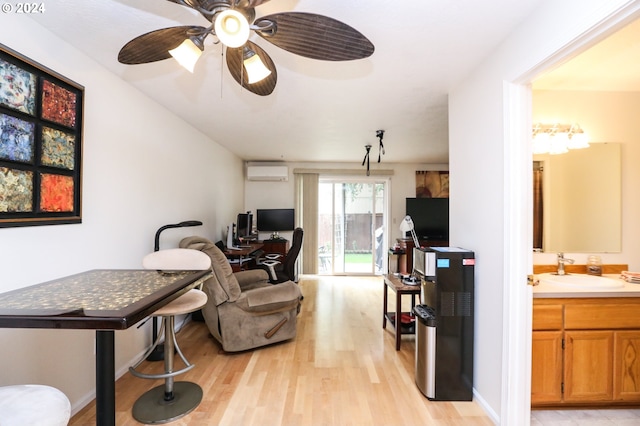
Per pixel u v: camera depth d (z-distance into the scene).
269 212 5.73
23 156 1.52
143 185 2.58
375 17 1.52
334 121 3.33
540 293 1.87
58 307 1.14
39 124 1.60
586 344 1.89
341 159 5.72
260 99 2.69
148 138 2.64
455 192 2.37
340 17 1.53
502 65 1.74
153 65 2.08
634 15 1.07
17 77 1.48
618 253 2.33
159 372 2.40
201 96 2.63
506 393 1.70
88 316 1.04
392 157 5.45
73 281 1.57
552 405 1.97
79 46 1.84
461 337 2.04
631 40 1.68
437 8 1.45
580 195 2.36
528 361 1.69
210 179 4.16
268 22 1.18
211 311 2.71
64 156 1.76
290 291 2.81
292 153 5.18
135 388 2.16
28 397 1.01
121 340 2.33
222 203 4.68
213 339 3.01
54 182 1.70
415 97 2.61
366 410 1.94
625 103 2.34
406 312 3.57
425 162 5.96
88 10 1.50
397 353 2.73
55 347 1.75
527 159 1.68
